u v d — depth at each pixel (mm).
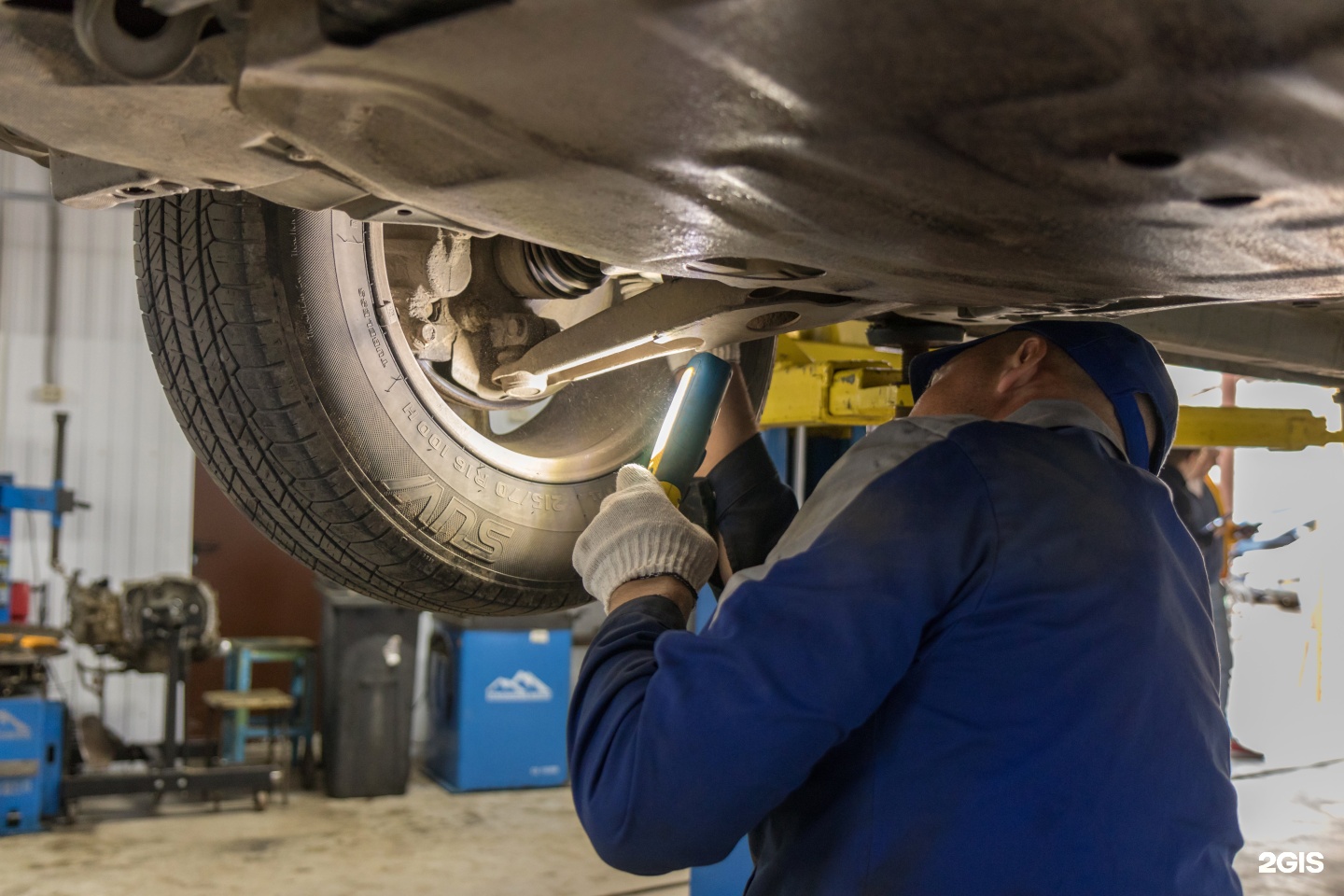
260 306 1265
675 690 827
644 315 1324
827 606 822
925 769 866
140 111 740
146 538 7199
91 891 4496
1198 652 984
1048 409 1019
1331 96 524
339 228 1302
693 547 1022
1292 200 663
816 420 2604
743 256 904
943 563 849
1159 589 931
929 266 916
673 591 1010
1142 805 881
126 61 655
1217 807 942
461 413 1627
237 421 1315
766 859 977
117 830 5352
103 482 7129
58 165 947
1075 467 942
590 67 590
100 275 7164
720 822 832
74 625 5461
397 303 1473
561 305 1654
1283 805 5398
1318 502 6168
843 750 911
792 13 523
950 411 1100
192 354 1305
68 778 5293
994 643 864
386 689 6031
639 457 1646
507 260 1563
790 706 802
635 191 758
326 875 4770
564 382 1504
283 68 620
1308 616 6203
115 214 7195
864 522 865
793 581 841
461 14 552
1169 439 1111
